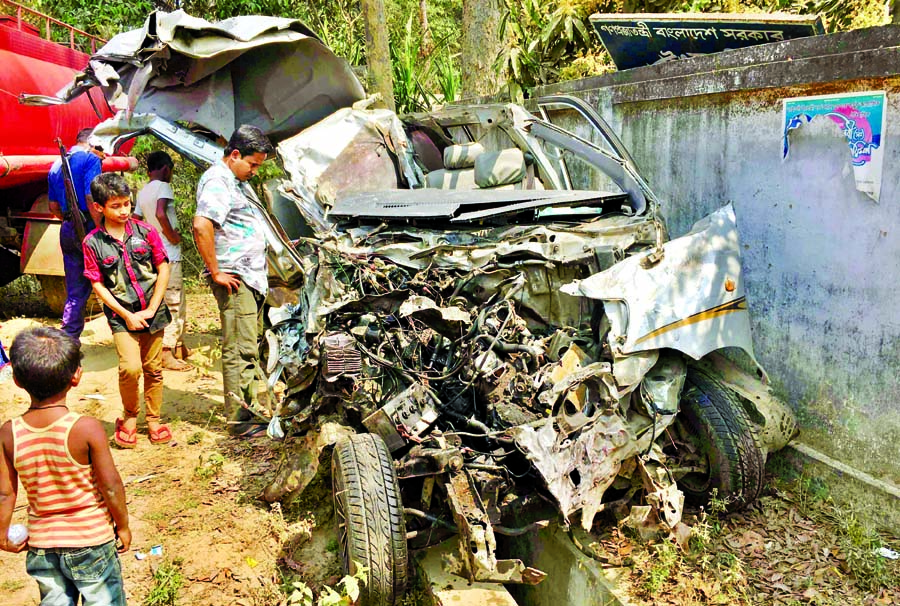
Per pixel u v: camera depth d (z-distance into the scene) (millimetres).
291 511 4105
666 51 5445
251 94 6285
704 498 3801
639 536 3574
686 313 3516
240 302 4812
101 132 5578
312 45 5867
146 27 5074
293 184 5406
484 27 8812
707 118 4656
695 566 3365
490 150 5516
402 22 16781
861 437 3727
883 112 3451
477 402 3613
